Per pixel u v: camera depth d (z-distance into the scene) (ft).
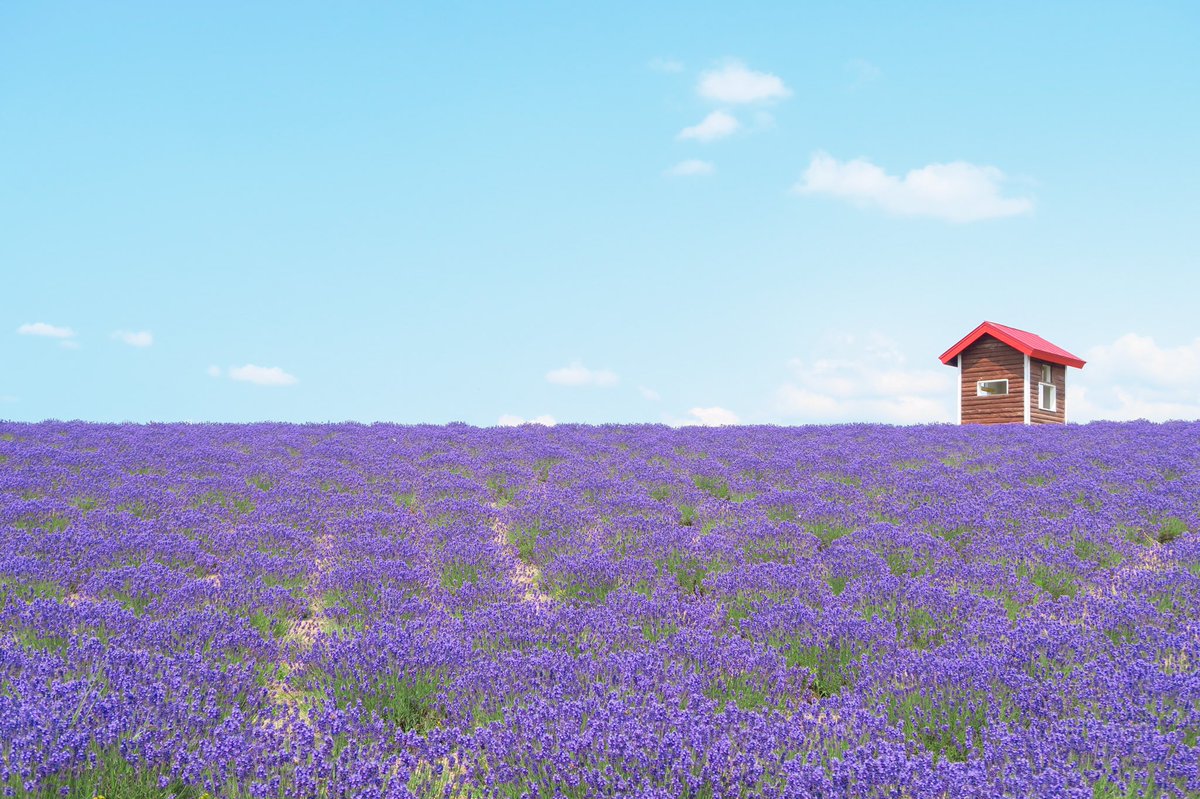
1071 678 16.26
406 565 26.07
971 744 13.98
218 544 28.71
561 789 12.39
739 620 22.02
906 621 21.31
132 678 15.37
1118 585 23.82
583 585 25.05
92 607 19.90
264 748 13.06
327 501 36.42
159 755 12.59
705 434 61.72
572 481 41.96
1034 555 26.58
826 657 19.01
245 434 58.80
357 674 17.35
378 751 13.74
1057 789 11.18
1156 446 49.98
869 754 12.62
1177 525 31.37
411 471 44.11
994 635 19.21
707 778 12.03
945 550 27.99
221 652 18.35
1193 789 11.97
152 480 38.78
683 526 34.55
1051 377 87.51
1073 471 41.50
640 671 16.71
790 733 13.58
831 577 25.98
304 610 23.94
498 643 19.63
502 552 29.22
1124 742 12.81
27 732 12.23
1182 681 15.14
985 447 52.65
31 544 26.13
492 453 50.44
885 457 48.44
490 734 13.83
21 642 17.99
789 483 41.16
